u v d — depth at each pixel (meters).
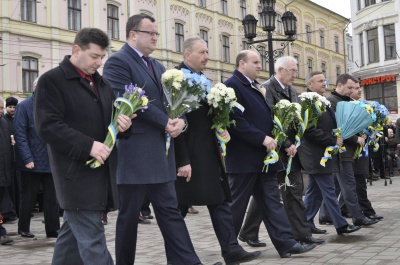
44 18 24.23
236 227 5.12
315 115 6.15
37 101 3.29
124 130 3.45
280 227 5.13
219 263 4.69
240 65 5.35
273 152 5.05
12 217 9.40
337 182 7.68
